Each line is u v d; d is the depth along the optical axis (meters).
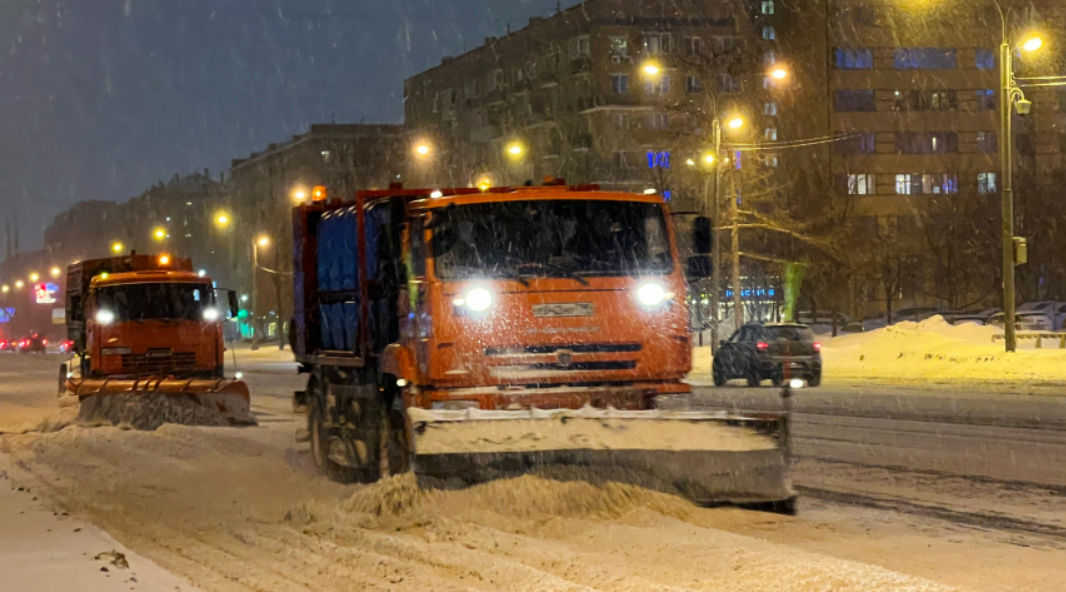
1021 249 31.67
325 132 102.69
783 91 84.44
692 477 9.40
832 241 51.50
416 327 10.49
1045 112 83.88
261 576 7.77
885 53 84.75
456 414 9.41
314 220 15.13
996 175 85.06
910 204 84.56
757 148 47.16
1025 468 12.31
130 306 22.98
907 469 12.41
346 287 13.28
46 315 127.19
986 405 21.14
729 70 46.81
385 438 11.31
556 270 10.47
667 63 79.81
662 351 10.62
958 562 7.68
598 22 81.25
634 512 9.06
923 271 70.94
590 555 7.74
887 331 37.78
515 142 52.59
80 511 11.10
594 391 10.34
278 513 10.52
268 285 105.50
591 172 81.25
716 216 42.03
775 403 22.88
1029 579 7.16
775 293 63.53
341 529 9.21
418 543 8.40
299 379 41.97
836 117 84.44
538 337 10.34
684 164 70.00
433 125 101.06
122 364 22.78
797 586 6.63
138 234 146.25
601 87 81.12
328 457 13.43
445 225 10.41
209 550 8.88
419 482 9.45
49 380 44.50
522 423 9.38
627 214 10.80
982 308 71.00
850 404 22.23
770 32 86.88
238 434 18.27
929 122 85.00
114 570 7.59
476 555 7.84
